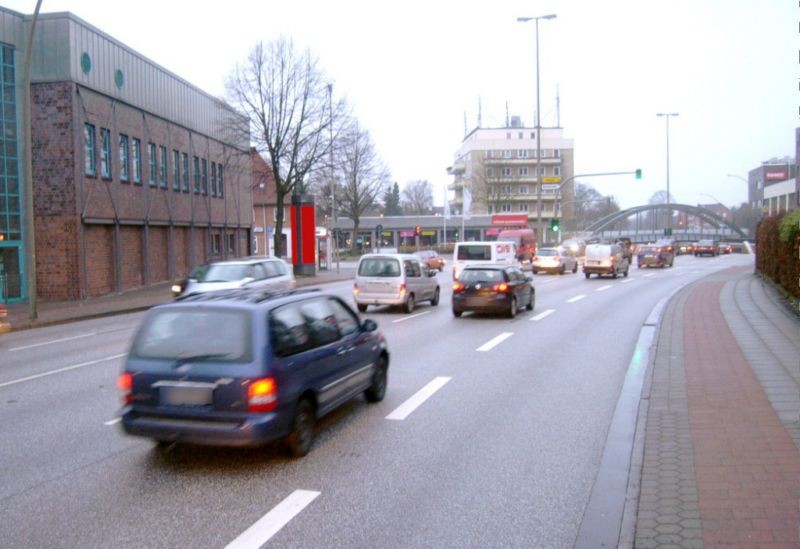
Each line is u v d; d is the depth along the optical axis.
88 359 12.95
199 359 6.25
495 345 13.68
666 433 6.88
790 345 12.17
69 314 21.72
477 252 33.19
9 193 26.08
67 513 5.21
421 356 12.36
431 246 87.00
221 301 6.65
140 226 32.34
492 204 98.56
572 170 104.00
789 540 4.39
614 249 38.22
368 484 5.81
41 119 26.31
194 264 38.75
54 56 26.19
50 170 26.42
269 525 4.97
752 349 11.84
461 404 8.66
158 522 5.04
